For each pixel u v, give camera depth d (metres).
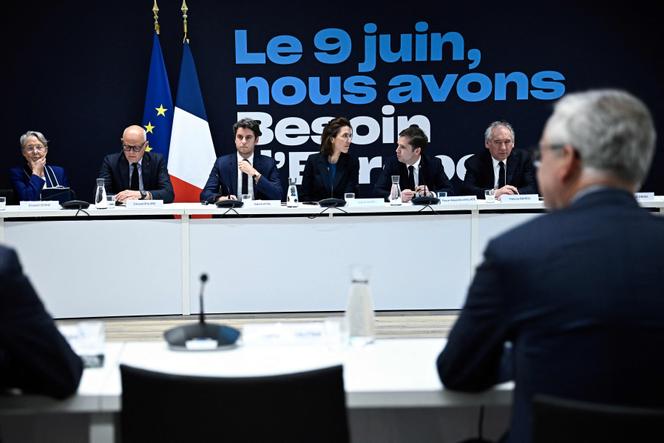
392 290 4.09
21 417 1.51
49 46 5.45
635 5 5.61
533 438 1.04
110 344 1.59
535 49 5.64
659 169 5.75
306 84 5.63
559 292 1.08
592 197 1.13
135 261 3.99
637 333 1.05
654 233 1.10
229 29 5.55
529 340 1.10
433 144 5.71
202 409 1.12
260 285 4.05
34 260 3.93
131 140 4.45
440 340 1.62
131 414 1.15
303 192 4.60
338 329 1.55
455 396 1.30
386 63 5.63
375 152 5.71
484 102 5.68
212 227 4.00
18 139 5.50
